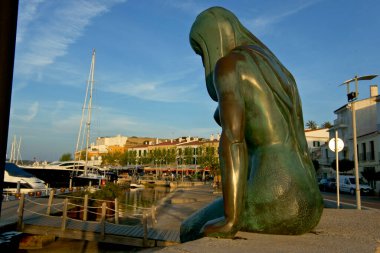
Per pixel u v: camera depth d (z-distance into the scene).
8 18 1.77
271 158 3.55
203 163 53.78
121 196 26.88
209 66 4.21
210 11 4.30
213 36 4.18
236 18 4.33
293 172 3.49
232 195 3.29
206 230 3.40
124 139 109.44
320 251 2.88
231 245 2.96
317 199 3.58
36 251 10.62
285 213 3.41
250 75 3.63
